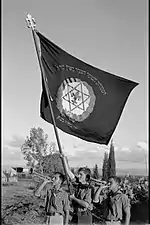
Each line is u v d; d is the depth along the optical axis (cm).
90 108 778
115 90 789
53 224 655
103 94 785
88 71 784
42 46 780
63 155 703
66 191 679
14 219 1338
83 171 681
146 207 1152
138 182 1362
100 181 668
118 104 789
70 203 712
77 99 776
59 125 763
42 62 778
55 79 776
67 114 768
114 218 641
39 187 679
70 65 783
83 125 774
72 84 777
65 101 770
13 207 1398
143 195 1222
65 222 659
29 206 1394
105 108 784
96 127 777
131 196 1044
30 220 1302
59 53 782
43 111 762
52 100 766
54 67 779
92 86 782
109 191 662
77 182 690
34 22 755
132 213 1129
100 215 716
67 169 696
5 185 1619
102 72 788
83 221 660
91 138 777
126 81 786
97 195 656
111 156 1930
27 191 1497
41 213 1371
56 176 680
